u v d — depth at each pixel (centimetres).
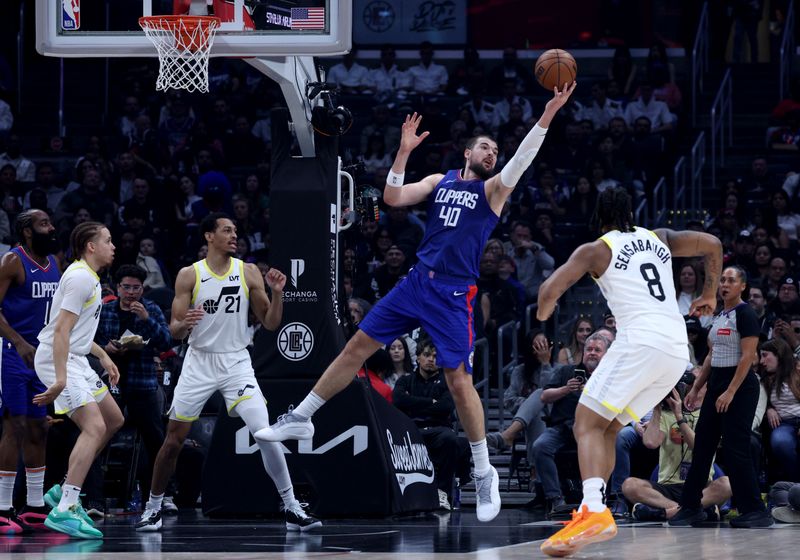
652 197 1975
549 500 1070
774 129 2120
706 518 955
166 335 1068
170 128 2072
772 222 1766
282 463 816
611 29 2478
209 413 1170
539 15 2491
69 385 797
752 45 2358
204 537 775
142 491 1142
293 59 902
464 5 2495
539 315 680
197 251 1697
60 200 1830
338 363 720
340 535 786
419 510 1017
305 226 958
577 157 1991
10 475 852
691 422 1030
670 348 654
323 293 955
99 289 819
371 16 2500
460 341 701
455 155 1953
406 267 1652
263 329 959
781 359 1095
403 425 1010
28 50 2314
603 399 650
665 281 671
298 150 1064
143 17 877
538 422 1167
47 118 2264
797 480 1078
